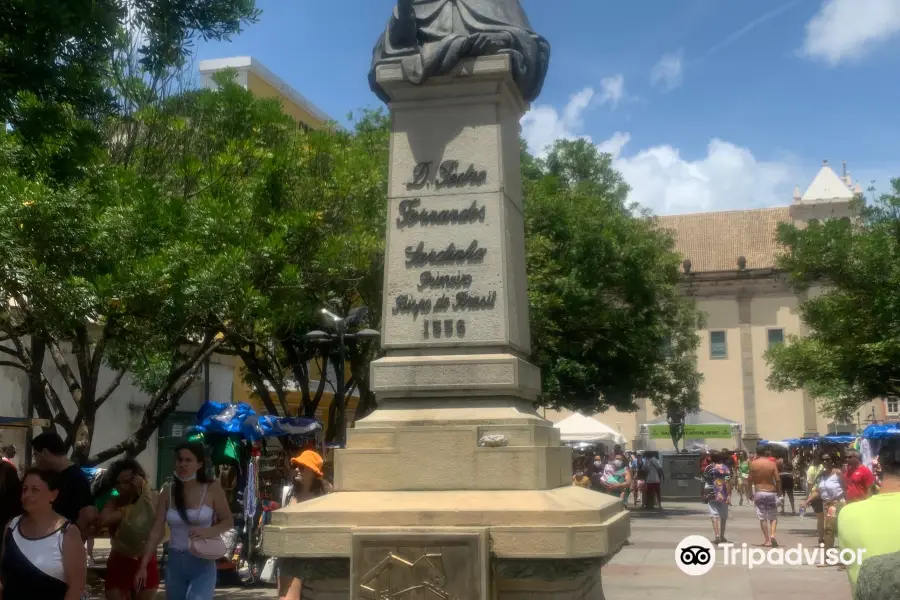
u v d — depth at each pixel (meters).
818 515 15.58
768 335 52.56
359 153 17.48
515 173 7.29
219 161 13.80
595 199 27.14
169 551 6.79
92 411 11.91
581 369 26.72
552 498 5.88
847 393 22.36
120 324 11.23
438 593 5.46
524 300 7.22
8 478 6.32
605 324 26.55
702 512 25.50
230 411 13.09
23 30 7.67
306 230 14.18
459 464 6.19
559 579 5.56
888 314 18.61
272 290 13.00
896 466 4.25
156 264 10.44
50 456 6.57
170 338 11.28
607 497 6.56
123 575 7.18
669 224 58.22
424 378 6.56
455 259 6.75
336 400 19.20
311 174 16.33
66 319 9.89
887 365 19.66
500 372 6.49
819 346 20.98
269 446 19.33
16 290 9.77
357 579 5.54
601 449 35.28
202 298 10.63
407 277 6.79
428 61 6.82
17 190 9.70
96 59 8.60
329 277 14.94
